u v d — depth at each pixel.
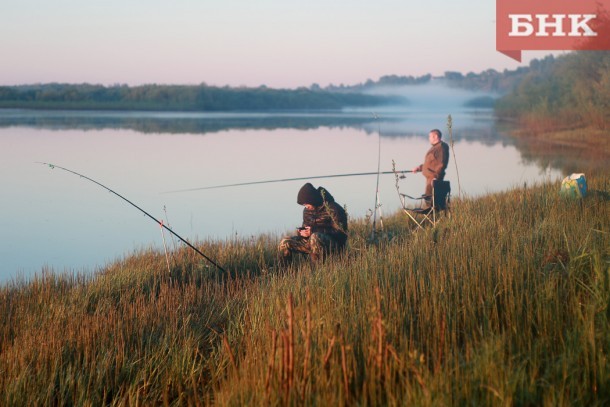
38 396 4.71
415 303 5.06
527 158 27.31
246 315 5.77
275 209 17.23
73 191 20.77
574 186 9.67
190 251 9.38
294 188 21.22
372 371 3.78
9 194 20.08
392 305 4.92
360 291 5.48
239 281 7.80
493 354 3.87
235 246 9.85
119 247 12.68
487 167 24.67
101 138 43.12
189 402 4.43
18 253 12.29
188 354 5.22
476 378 3.67
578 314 4.43
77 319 6.05
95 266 10.45
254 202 18.48
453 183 20.36
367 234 9.97
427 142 41.03
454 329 4.46
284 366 3.83
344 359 3.74
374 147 37.00
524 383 3.65
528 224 8.04
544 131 42.66
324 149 35.66
